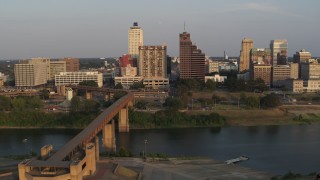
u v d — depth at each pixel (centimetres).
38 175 19038
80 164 19938
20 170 19550
